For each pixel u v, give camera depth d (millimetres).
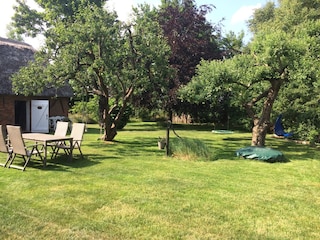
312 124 13500
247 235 3875
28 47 19250
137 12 11641
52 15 21859
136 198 5152
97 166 7617
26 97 17000
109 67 10562
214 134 16953
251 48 10641
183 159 8789
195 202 5016
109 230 3920
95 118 19312
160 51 11586
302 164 8477
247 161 8773
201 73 11500
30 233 3799
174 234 3842
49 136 8195
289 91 14273
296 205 5004
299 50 9375
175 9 20938
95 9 10695
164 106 20297
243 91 11344
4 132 7852
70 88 18625
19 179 6223
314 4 20688
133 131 17922
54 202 4887
